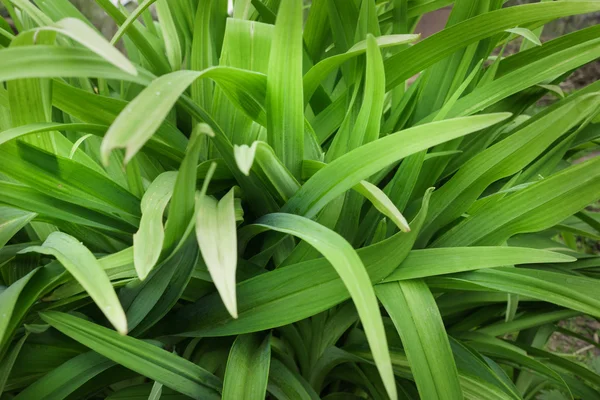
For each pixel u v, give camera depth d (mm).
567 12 369
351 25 495
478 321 524
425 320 346
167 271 352
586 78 1773
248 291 365
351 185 326
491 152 404
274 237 402
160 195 327
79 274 279
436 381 329
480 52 479
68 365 370
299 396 389
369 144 319
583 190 375
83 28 228
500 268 385
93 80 570
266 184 383
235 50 379
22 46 265
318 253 380
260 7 508
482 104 441
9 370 347
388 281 363
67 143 404
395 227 432
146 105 245
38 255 406
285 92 345
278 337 464
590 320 1054
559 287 356
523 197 394
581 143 515
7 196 354
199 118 363
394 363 433
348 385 547
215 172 393
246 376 346
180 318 403
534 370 476
